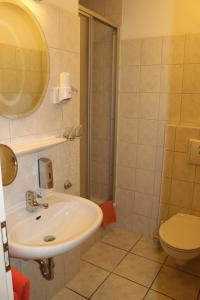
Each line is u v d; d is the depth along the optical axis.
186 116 2.21
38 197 1.50
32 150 1.36
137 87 2.38
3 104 1.30
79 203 1.51
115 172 2.64
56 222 1.46
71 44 1.70
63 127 1.73
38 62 1.47
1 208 0.57
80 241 1.17
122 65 2.41
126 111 2.47
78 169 1.95
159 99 2.29
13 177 1.28
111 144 2.59
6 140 1.34
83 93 2.14
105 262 2.18
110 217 2.57
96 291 1.87
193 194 2.26
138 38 2.29
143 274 2.04
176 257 1.83
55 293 1.84
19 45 1.35
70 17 1.66
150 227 2.55
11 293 0.63
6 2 1.25
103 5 2.39
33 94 1.46
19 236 1.25
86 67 2.12
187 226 2.03
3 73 1.29
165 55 2.20
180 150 2.24
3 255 0.59
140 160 2.49
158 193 2.45
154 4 2.17
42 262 1.41
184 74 2.15
